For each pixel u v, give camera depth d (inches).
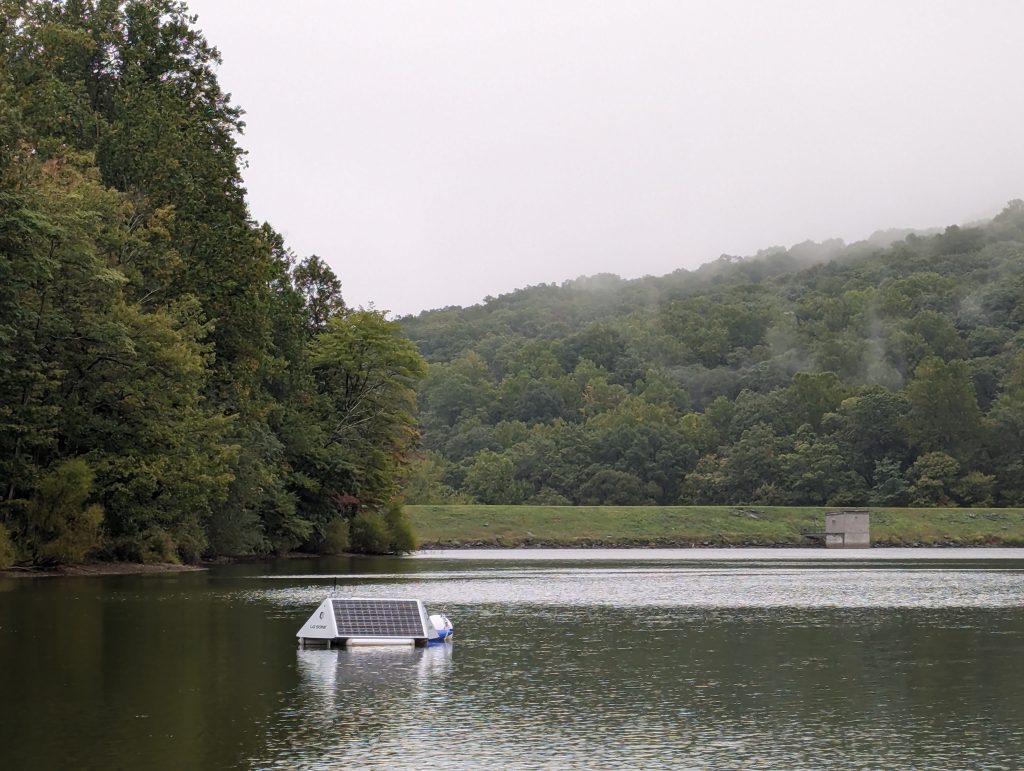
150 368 2345.0
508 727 731.4
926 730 728.3
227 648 1083.3
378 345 3833.7
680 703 820.0
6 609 1450.5
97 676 912.3
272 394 3501.5
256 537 3095.5
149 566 2506.2
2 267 1908.2
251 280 2787.9
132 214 2517.2
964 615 1487.5
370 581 2183.8
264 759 639.1
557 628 1311.5
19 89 2399.1
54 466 2251.5
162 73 2866.6
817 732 722.2
